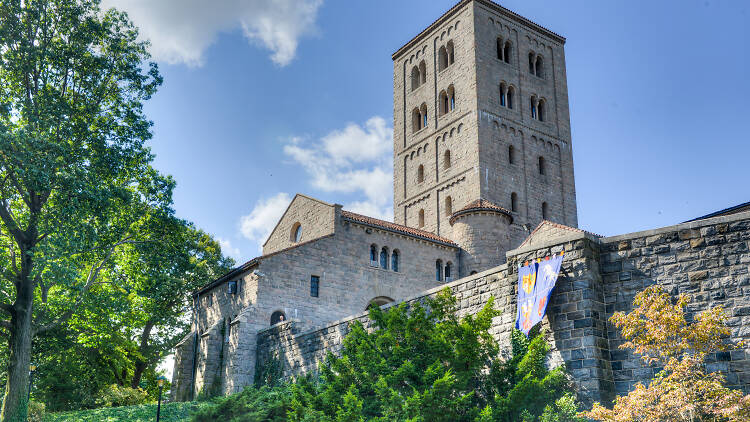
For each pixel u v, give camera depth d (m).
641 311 17.14
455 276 53.53
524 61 67.69
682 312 16.73
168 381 54.12
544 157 65.62
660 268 19.33
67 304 34.88
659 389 15.87
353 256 47.91
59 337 40.56
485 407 19.25
